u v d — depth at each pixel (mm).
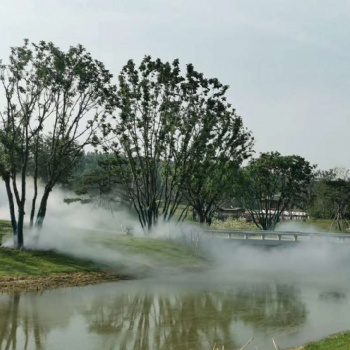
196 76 50594
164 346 18031
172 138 51438
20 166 43969
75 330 20031
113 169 53719
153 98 50781
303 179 71000
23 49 37656
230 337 19391
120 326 20875
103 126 43375
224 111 52969
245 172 70125
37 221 40219
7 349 17344
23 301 25359
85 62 39719
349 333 19312
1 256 35062
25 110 38250
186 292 29891
